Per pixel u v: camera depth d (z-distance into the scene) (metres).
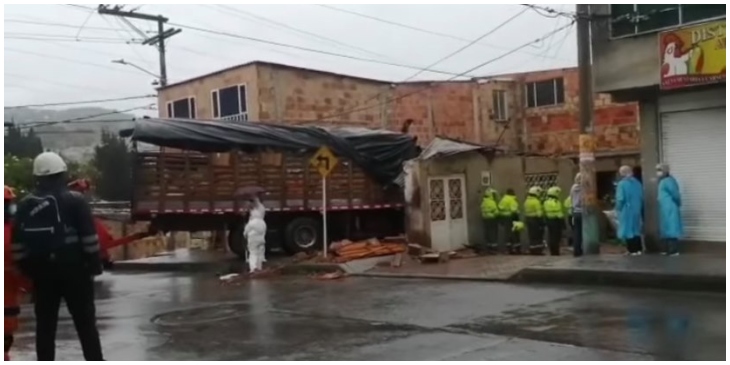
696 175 15.46
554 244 19.02
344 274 16.34
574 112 31.72
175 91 31.41
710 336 8.64
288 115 28.30
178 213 19.66
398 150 22.88
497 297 12.09
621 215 15.98
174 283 16.64
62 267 6.90
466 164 20.91
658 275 12.38
